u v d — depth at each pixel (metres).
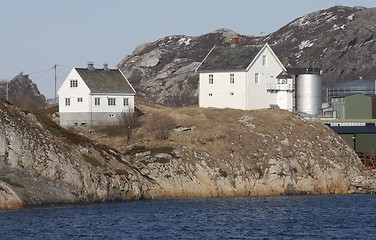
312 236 190.62
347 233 195.75
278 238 187.00
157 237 186.25
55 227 198.25
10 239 178.88
